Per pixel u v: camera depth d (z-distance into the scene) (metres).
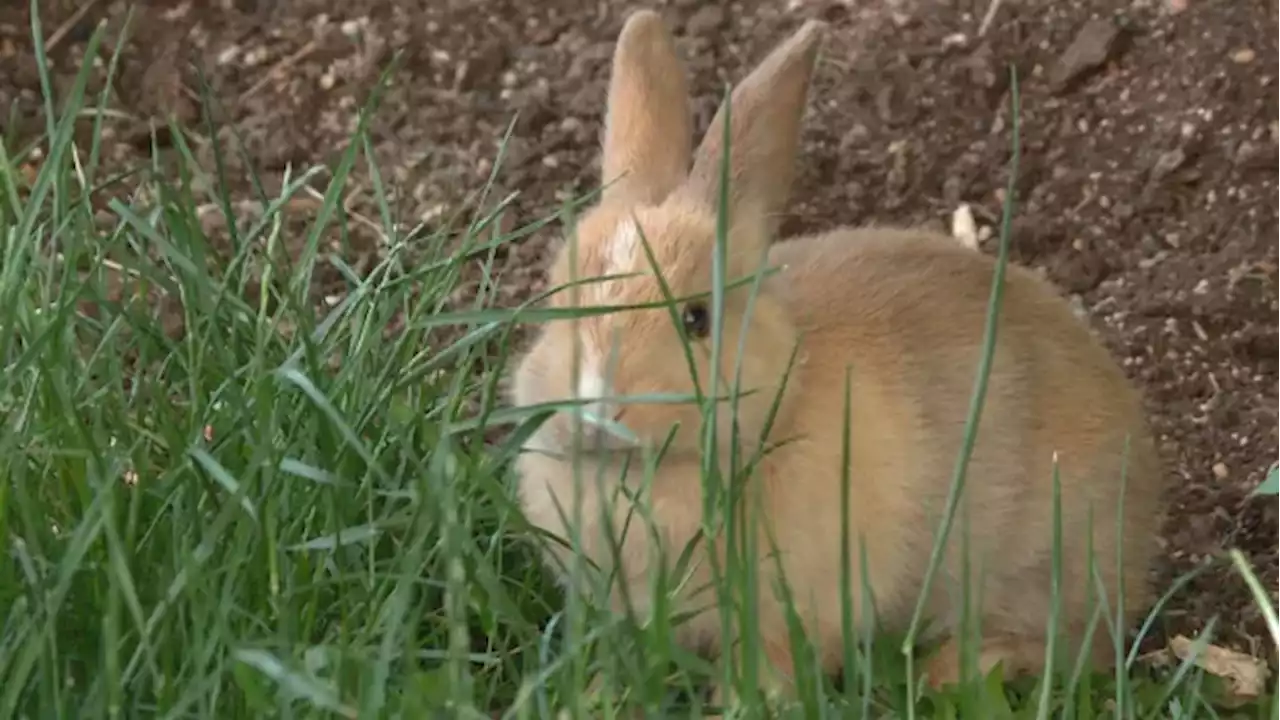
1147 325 5.76
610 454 3.50
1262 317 5.76
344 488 3.65
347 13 6.69
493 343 5.02
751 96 4.04
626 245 3.66
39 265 4.19
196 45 6.51
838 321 4.02
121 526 3.59
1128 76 6.44
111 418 3.91
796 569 3.84
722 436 3.59
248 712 3.15
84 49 6.43
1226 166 6.16
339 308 4.13
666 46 4.21
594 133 6.27
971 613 3.84
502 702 3.54
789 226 6.02
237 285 4.59
